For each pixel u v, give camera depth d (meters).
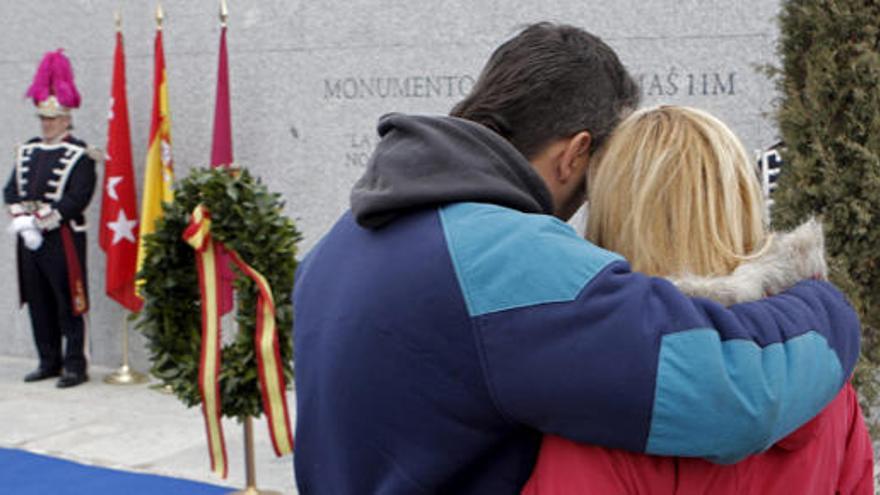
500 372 1.28
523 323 1.28
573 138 1.53
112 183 6.79
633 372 1.23
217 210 3.93
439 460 1.35
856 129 2.96
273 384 4.02
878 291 3.03
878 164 2.92
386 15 6.45
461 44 6.25
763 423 1.24
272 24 6.79
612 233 1.45
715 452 1.25
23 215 6.86
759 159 4.16
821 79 2.98
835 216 2.98
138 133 7.13
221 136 6.52
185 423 6.11
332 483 1.47
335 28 6.61
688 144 1.43
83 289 6.94
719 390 1.22
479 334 1.30
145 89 7.11
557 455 1.32
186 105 7.04
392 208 1.41
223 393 4.02
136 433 5.92
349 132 6.62
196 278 4.01
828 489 1.43
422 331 1.33
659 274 1.40
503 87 1.52
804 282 1.40
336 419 1.42
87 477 5.16
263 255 3.99
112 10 7.18
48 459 5.46
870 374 3.07
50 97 6.87
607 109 1.54
